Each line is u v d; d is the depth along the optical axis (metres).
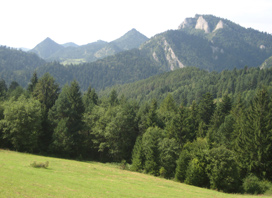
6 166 31.86
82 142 68.38
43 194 21.39
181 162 49.31
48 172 33.75
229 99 84.31
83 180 32.06
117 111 73.06
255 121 48.91
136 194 28.14
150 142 55.91
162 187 36.94
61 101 66.62
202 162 46.41
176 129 65.75
